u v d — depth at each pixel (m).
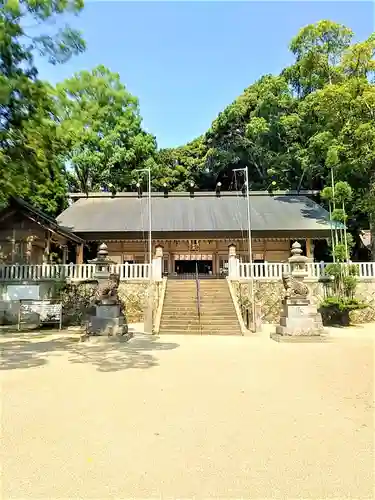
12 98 9.73
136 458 3.74
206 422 4.75
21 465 3.60
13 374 7.46
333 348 10.78
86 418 4.89
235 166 38.00
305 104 26.45
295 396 5.93
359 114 19.42
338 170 20.83
